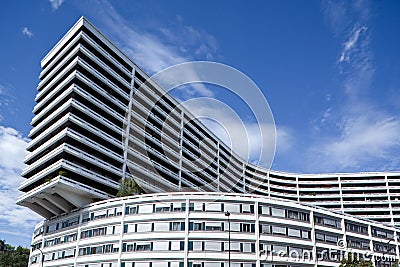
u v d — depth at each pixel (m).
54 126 72.44
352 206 136.12
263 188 138.50
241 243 61.72
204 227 62.00
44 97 83.25
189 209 63.06
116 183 74.31
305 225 67.75
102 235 64.69
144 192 79.94
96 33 80.19
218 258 60.16
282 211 66.81
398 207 133.62
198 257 59.97
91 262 63.81
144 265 60.31
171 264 59.78
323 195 139.25
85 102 75.00
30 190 77.69
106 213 66.19
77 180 70.25
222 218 62.66
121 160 76.62
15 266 103.38
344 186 142.38
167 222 62.38
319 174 146.25
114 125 77.62
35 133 80.19
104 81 78.38
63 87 76.25
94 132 73.00
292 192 142.12
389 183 139.75
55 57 83.75
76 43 78.19
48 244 74.06
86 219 68.06
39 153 76.12
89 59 77.50
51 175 70.00
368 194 137.88
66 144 68.12
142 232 62.41
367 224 78.38
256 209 64.38
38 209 78.44
